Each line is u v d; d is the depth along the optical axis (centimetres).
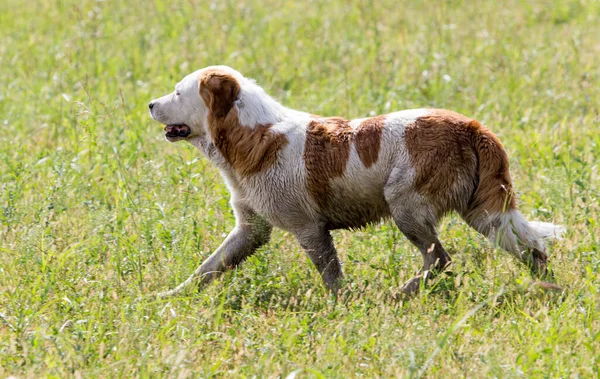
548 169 1202
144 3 2178
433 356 723
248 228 976
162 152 1306
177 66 1706
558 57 1720
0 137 1387
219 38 1895
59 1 2177
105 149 1279
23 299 873
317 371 712
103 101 1508
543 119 1430
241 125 937
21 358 768
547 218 1057
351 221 958
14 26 2080
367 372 761
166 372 736
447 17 2033
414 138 901
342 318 852
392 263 962
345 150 917
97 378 734
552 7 2128
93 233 1022
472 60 1733
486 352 758
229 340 811
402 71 1653
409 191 902
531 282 893
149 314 848
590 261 960
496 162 898
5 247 995
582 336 799
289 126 936
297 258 998
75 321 838
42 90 1593
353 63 1738
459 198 909
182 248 978
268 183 934
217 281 930
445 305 874
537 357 755
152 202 1074
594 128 1371
